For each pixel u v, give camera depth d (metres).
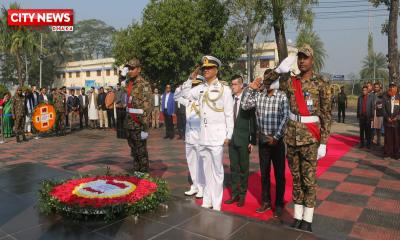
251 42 19.39
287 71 3.85
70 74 53.44
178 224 3.57
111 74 47.19
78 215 3.67
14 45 35.03
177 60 20.58
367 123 9.74
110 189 4.11
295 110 3.70
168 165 7.70
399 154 8.48
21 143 11.59
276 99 4.43
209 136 4.62
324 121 3.61
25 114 12.30
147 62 21.30
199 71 5.37
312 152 3.65
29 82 54.28
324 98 3.58
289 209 4.88
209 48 21.02
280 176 4.64
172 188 5.86
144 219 3.70
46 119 11.89
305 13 13.70
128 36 22.70
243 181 4.95
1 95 17.88
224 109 4.60
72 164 7.94
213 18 19.97
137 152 5.62
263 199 4.78
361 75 51.66
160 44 19.88
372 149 9.68
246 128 4.86
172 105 12.09
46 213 3.88
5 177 5.49
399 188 5.81
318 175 6.69
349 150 9.52
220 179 4.70
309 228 3.72
